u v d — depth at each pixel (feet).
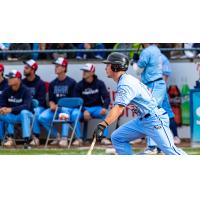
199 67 138.00
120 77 91.97
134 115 139.23
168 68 131.03
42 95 137.59
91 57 141.38
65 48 146.10
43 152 122.52
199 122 130.41
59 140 137.39
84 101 136.05
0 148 131.34
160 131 93.25
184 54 143.02
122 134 96.17
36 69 138.10
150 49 121.19
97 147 130.21
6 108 131.95
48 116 134.92
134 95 91.09
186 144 133.39
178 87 138.72
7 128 133.90
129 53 141.28
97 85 135.64
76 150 125.08
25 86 133.90
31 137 134.92
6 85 139.23
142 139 137.59
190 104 130.62
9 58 144.66
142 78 122.01
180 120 138.41
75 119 133.59
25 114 131.54
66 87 136.46
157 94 120.78
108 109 138.62
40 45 146.82
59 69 136.36
